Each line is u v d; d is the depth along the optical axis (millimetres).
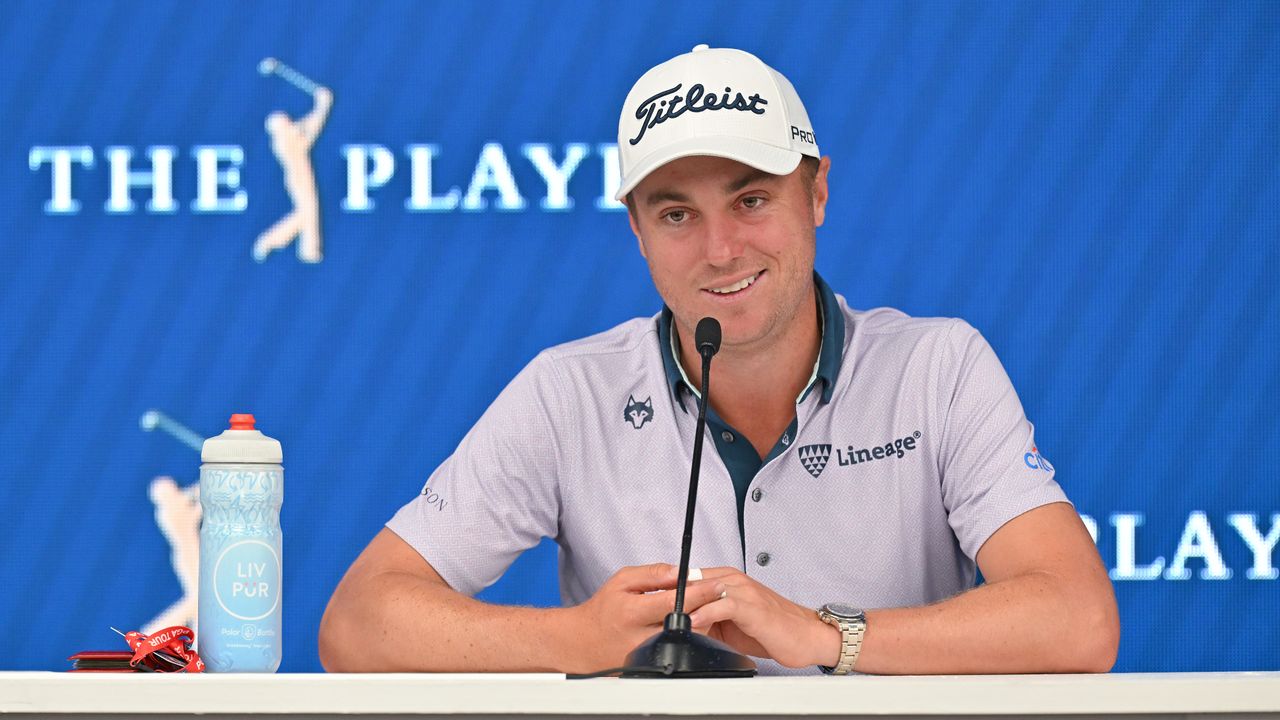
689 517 5352
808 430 6777
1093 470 11500
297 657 11695
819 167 6973
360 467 11781
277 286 11828
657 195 6402
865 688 4008
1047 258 11516
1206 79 11523
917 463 6707
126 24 11867
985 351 6824
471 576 6844
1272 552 11461
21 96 11875
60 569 11781
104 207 11875
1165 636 11438
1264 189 11492
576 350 7176
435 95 11789
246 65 11867
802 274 6512
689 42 11695
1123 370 11508
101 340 11844
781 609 5297
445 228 11781
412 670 5879
